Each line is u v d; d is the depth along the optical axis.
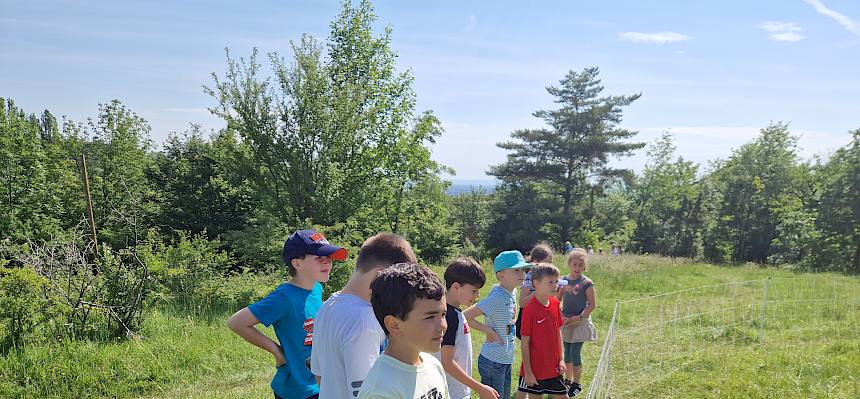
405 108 21.98
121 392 5.98
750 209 36.00
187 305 9.95
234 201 22.77
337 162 17.48
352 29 21.64
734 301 12.12
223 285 11.01
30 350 6.54
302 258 3.12
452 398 3.47
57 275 7.82
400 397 1.86
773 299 12.50
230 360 7.04
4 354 6.52
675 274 17.45
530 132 44.34
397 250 2.43
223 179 21.64
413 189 23.97
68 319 7.36
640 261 21.22
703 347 8.08
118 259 8.06
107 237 18.61
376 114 19.20
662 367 7.09
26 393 5.70
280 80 16.66
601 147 42.50
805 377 6.53
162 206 22.55
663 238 42.16
